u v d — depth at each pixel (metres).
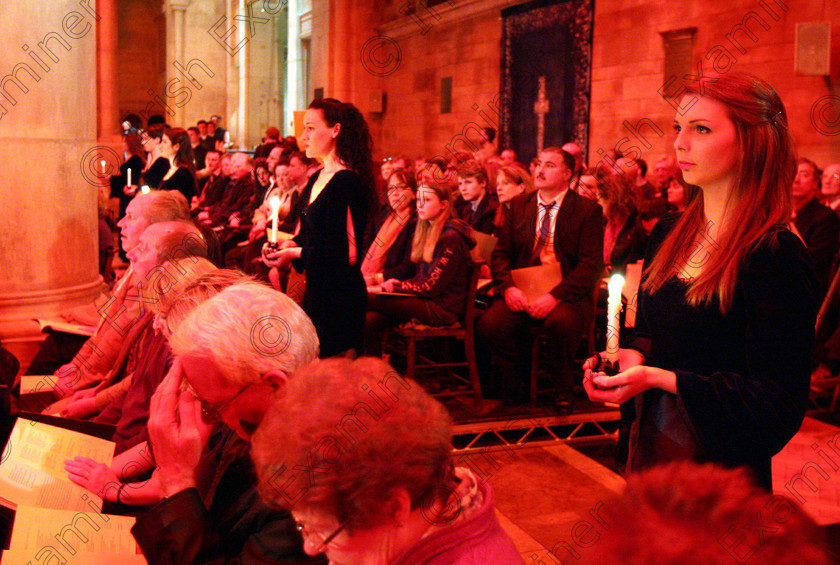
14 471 2.10
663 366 1.71
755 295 1.52
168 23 24.23
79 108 4.93
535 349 4.42
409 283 4.56
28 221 4.67
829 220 5.11
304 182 6.99
